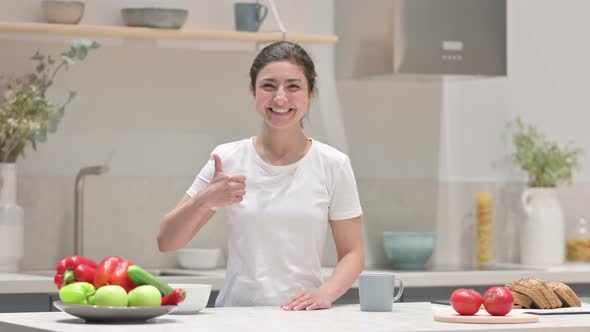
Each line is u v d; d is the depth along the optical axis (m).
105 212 4.56
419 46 4.63
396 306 2.81
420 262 4.80
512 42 5.30
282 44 3.04
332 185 3.08
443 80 5.08
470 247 5.21
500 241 5.27
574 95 5.43
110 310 2.21
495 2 4.79
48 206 4.48
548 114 5.37
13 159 4.23
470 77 4.89
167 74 4.67
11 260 4.20
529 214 5.05
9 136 4.15
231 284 3.08
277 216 3.03
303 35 4.61
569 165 5.13
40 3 4.47
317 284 3.07
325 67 4.95
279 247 3.03
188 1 4.71
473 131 5.21
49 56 4.31
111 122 4.58
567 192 5.43
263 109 3.00
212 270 4.51
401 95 5.08
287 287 3.02
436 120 5.15
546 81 5.37
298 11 4.90
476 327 2.17
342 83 4.97
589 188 5.46
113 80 4.58
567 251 5.34
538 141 5.32
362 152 5.01
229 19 4.78
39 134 4.15
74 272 2.35
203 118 4.73
